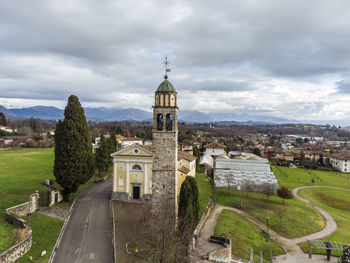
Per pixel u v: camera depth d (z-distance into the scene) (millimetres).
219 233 36562
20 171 61156
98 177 65250
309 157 143125
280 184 82875
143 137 165875
